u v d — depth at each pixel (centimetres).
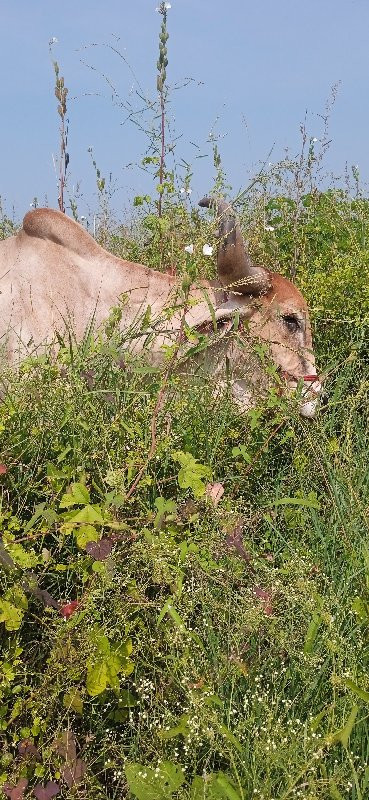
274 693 296
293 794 249
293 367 558
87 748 296
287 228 741
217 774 256
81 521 305
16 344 538
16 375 414
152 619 312
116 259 556
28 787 285
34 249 557
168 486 374
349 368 523
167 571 308
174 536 336
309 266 686
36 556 311
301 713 297
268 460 456
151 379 424
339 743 282
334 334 587
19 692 297
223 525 343
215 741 275
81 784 279
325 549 377
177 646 304
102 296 547
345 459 427
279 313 548
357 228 747
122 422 359
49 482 340
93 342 438
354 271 601
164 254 632
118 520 317
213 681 296
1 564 289
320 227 736
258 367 529
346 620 333
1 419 359
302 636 319
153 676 308
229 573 330
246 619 308
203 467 347
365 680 289
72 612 300
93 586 302
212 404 446
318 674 302
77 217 714
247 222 654
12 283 552
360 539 367
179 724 279
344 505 404
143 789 257
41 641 305
